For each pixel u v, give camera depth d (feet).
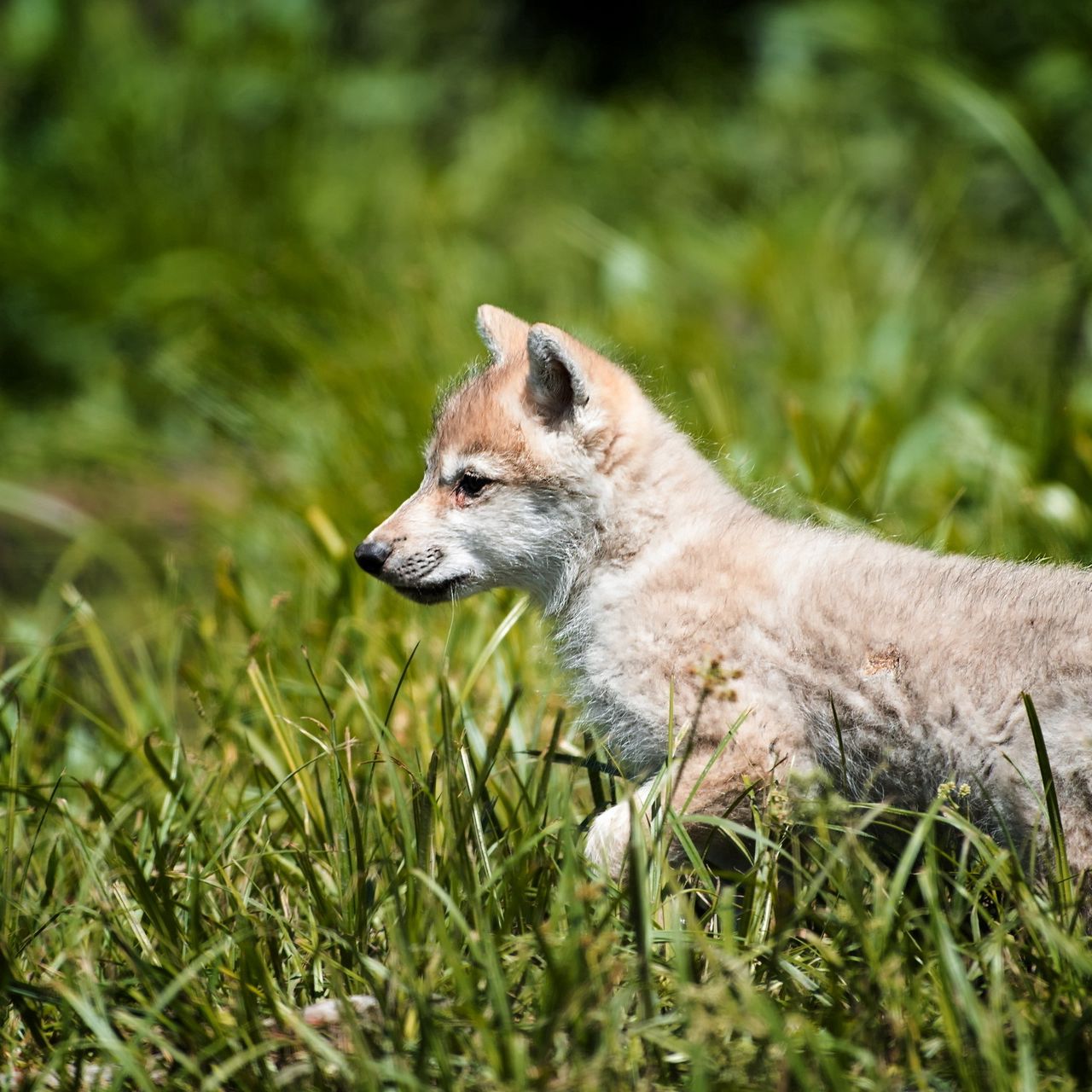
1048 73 58.65
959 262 58.23
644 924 18.54
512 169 66.80
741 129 68.18
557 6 81.10
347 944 20.53
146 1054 19.95
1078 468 35.50
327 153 64.85
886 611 23.15
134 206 61.57
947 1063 18.20
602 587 25.75
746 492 28.78
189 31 68.85
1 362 60.29
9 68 67.67
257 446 49.80
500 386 27.12
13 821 24.54
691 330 48.75
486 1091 17.67
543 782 23.68
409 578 26.81
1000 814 22.24
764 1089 17.42
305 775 25.25
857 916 19.29
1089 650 21.70
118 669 38.27
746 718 23.53
